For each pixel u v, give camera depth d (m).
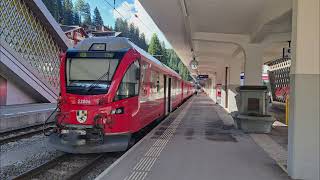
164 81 18.39
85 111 9.65
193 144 11.18
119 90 10.02
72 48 10.82
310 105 7.01
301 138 7.05
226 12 15.18
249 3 13.66
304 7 6.95
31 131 15.03
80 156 10.22
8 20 25.75
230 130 14.95
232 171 7.70
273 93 37.06
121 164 8.20
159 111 16.55
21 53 27.56
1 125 14.54
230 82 27.38
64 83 10.16
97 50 10.55
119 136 9.90
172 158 8.95
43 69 31.02
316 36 6.95
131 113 10.45
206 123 17.73
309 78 6.98
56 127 9.91
